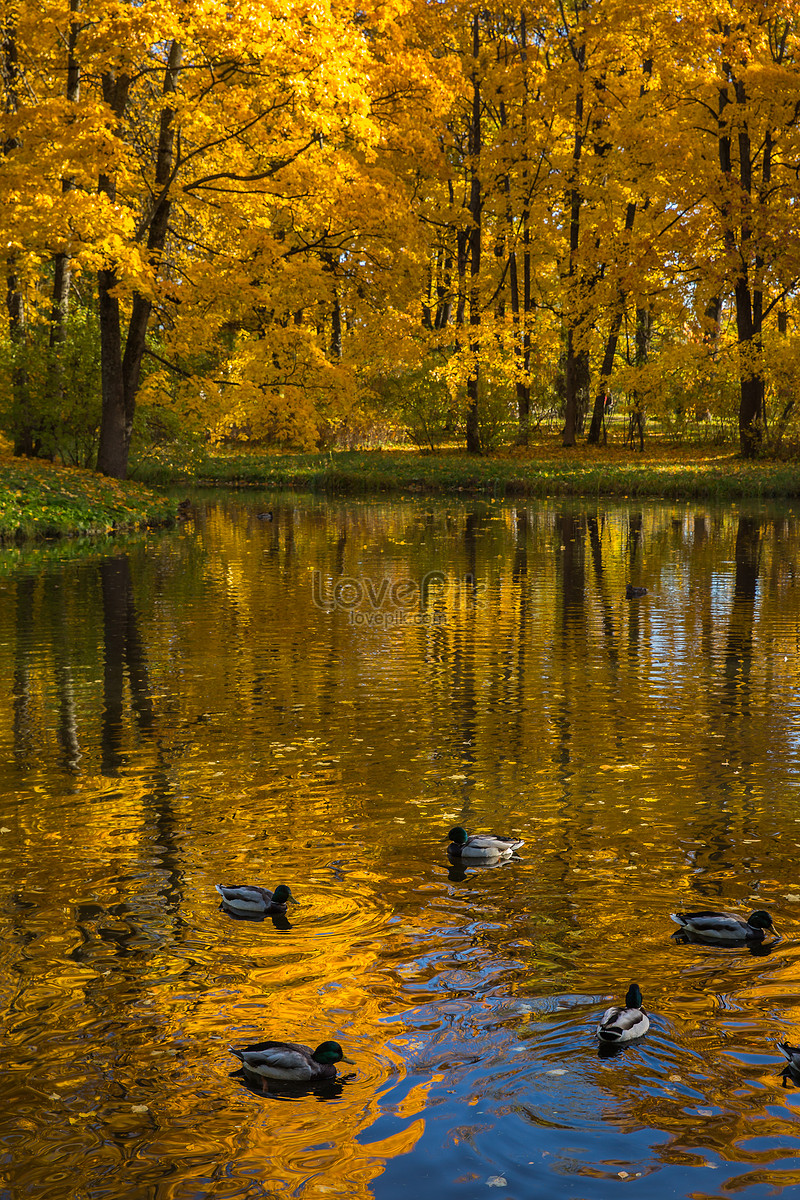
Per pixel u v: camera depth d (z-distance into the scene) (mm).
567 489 32562
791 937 4953
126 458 28031
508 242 39656
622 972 4672
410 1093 3873
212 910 5285
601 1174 3430
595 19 36344
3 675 10422
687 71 34688
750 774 7285
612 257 35781
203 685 9984
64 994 4508
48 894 5465
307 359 25422
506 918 5168
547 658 11125
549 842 6102
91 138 20938
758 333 35094
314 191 24797
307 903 5352
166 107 24266
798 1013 4340
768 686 9812
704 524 24391
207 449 41219
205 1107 3811
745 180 34750
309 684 10023
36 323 31109
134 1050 4129
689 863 5785
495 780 7203
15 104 27219
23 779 7293
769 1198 3312
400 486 35000
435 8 34344
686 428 42719
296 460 41438
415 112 27531
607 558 19062
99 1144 3605
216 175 24234
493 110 40844
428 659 11102
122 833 6293
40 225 21812
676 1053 4074
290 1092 3883
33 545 21594
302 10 20812
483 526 25000
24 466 25703
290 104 22109
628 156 34500
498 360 36625
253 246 24609
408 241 27656
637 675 10312
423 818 6508
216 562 18938
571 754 7801
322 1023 4289
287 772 7410
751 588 15562
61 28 23438
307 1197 3342
